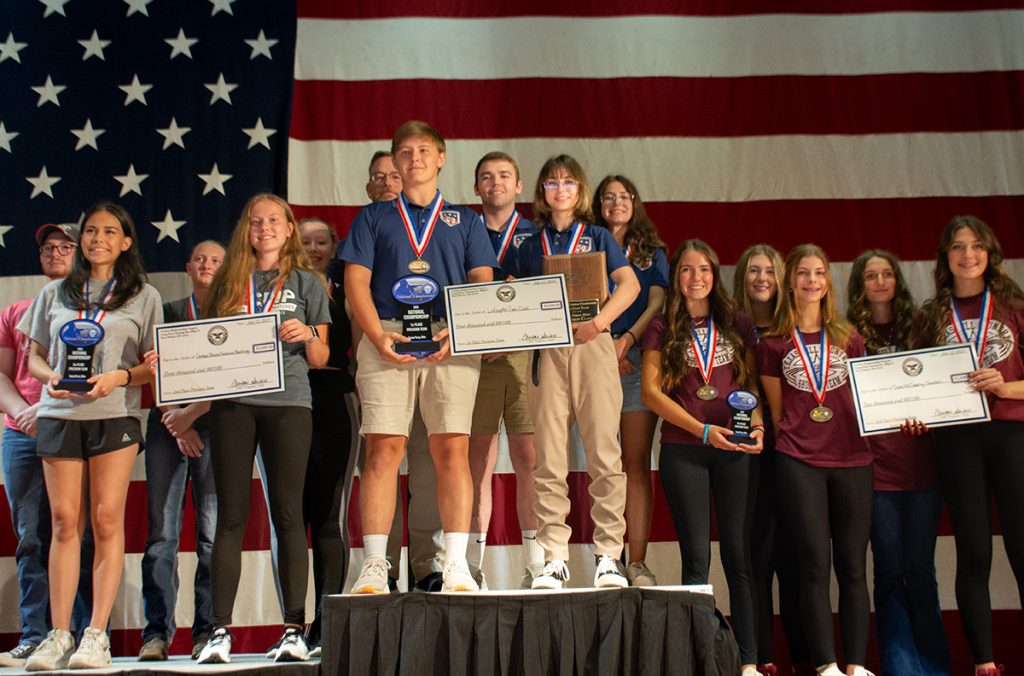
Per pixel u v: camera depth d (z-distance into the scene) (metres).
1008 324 4.99
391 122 6.45
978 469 4.85
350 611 4.10
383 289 4.55
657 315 5.20
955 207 6.45
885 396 4.81
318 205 6.33
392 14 6.59
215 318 4.52
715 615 4.19
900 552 5.16
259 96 6.43
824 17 6.64
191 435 5.21
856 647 4.61
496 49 6.57
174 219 6.26
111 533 4.50
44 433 4.53
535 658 4.08
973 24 6.63
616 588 4.22
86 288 4.72
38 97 6.40
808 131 6.52
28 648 5.00
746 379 4.98
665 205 6.41
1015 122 6.54
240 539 4.38
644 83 6.55
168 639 5.09
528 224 5.38
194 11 6.54
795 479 4.75
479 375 4.88
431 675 4.05
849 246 6.39
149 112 6.39
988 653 4.76
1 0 6.53
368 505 4.37
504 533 5.94
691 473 4.86
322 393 4.89
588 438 4.66
